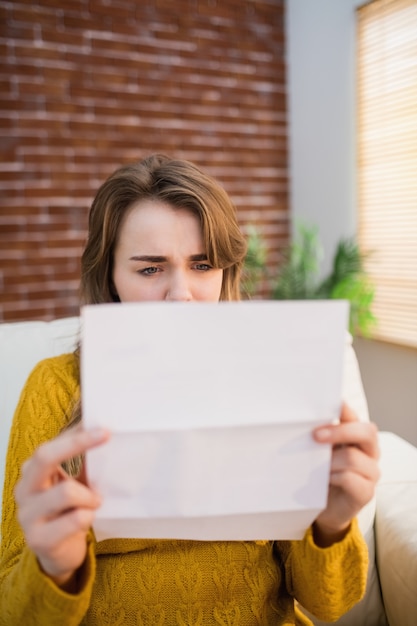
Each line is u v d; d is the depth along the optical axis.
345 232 2.59
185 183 0.82
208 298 0.87
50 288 2.52
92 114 2.51
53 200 2.49
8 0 2.30
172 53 2.63
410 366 2.22
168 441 0.50
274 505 0.54
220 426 0.50
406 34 2.14
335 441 0.52
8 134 2.37
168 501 0.52
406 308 2.26
